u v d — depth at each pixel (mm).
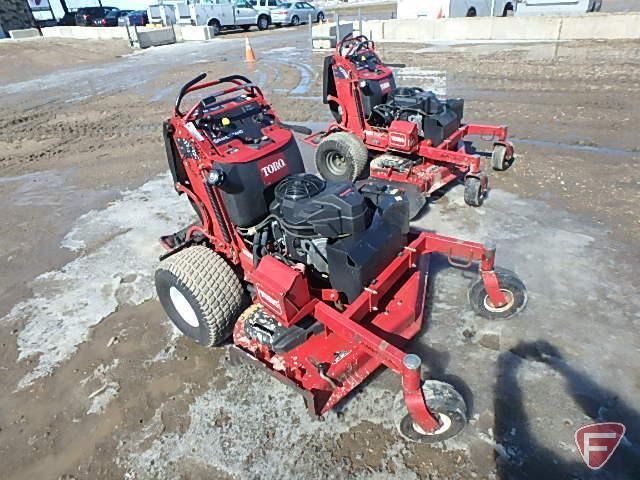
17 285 5180
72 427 3416
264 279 3271
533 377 3428
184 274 3615
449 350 3738
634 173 6246
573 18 15109
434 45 16578
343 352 3332
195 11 25641
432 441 2939
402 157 6391
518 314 4004
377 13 29438
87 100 13477
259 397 3500
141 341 4199
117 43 24969
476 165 5547
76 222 6496
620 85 10047
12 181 8211
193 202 4273
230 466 3020
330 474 2906
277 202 3656
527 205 5719
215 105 3980
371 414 3273
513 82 11055
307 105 10891
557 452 2914
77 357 4074
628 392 3248
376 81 6707
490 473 2832
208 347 4035
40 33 32469
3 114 12672
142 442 3244
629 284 4227
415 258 3811
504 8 22234
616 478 2752
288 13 27375
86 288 5020
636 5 20844
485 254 3588
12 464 3182
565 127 8125
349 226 3227
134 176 7977
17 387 3809
